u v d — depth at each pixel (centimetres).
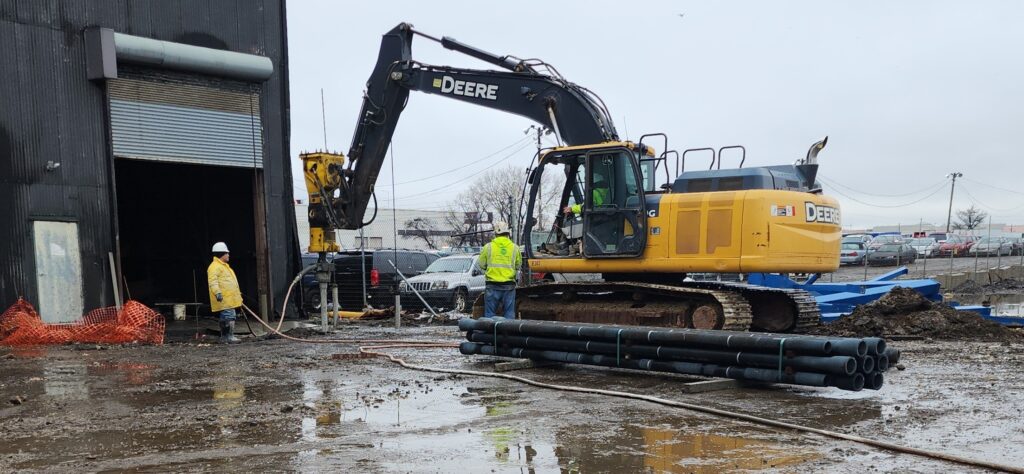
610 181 1441
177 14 1825
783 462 625
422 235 6644
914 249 4766
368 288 2498
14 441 718
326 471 610
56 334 1518
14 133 1584
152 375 1105
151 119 1788
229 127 1919
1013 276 4459
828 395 914
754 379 935
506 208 6931
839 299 1872
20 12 1598
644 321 1434
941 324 1553
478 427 756
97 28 1681
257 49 1970
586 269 1467
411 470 611
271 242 1997
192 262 2223
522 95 1639
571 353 1120
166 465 633
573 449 671
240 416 814
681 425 761
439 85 1728
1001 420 770
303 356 1317
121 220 2352
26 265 1590
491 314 1416
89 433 745
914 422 763
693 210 1368
